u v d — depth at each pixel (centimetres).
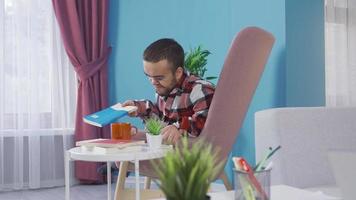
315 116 178
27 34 336
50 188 342
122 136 176
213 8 285
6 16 331
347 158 82
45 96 345
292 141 172
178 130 176
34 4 338
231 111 190
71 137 353
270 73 235
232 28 261
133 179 323
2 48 327
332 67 282
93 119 177
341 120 181
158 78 191
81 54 346
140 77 339
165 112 204
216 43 283
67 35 343
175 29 314
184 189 63
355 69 286
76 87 355
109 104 357
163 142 173
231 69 188
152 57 187
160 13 325
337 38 284
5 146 335
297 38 230
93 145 160
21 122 333
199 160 64
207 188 64
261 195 87
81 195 313
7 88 333
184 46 308
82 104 347
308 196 106
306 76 233
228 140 192
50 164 346
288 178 169
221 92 187
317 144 175
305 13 233
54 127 346
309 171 172
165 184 63
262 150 181
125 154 152
